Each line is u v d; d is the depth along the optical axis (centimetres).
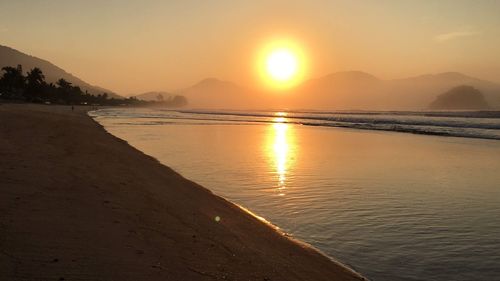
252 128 6981
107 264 784
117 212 1160
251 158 2956
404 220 1390
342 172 2372
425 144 4228
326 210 1505
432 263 1022
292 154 3247
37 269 728
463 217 1434
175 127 6819
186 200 1482
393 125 8106
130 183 1623
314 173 2319
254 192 1797
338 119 11644
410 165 2714
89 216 1080
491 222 1375
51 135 3197
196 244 985
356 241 1173
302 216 1419
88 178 1591
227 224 1220
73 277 712
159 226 1093
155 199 1412
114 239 929
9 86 15788
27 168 1633
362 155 3238
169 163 2666
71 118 6538
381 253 1083
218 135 5228
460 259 1049
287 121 10156
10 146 2267
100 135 3897
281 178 2147
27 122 4328
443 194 1812
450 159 3047
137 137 4712
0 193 1201
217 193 1769
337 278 895
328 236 1212
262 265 908
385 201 1659
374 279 920
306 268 932
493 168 2608
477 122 9200
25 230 911
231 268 860
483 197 1756
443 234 1246
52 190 1314
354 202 1634
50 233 911
